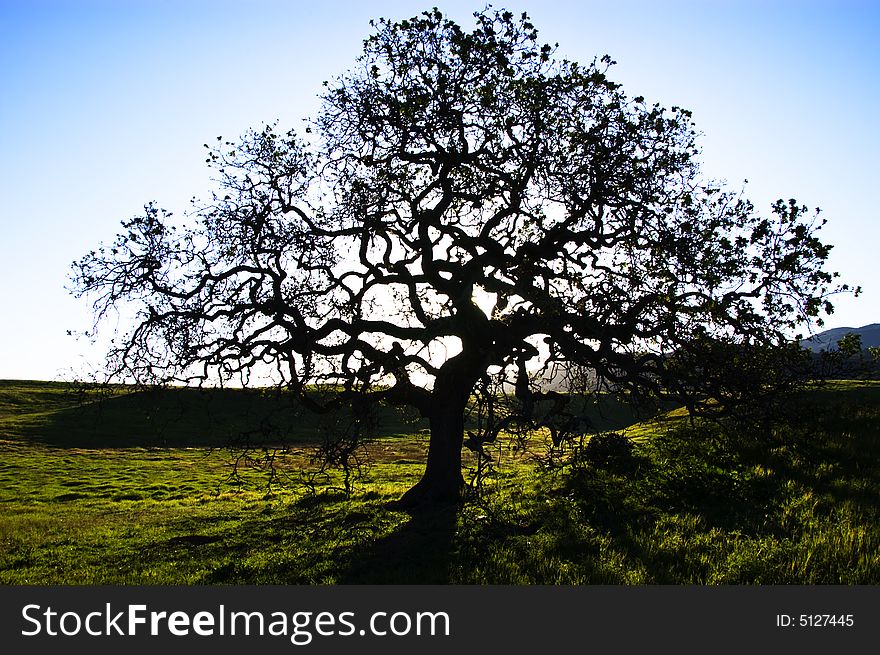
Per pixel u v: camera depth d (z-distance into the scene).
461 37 17.98
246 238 18.53
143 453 58.41
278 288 18.73
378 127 19.09
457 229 19.41
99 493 36.72
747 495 17.48
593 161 17.41
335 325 19.27
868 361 16.75
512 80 17.59
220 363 18.36
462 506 19.30
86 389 17.41
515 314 17.95
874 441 20.84
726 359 16.69
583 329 16.39
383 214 19.25
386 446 55.28
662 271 15.79
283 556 15.55
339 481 35.38
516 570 12.88
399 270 20.08
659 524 15.58
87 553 18.22
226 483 38.88
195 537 19.28
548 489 21.00
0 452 58.06
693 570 12.27
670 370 17.05
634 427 40.19
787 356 16.52
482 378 17.05
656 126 17.42
